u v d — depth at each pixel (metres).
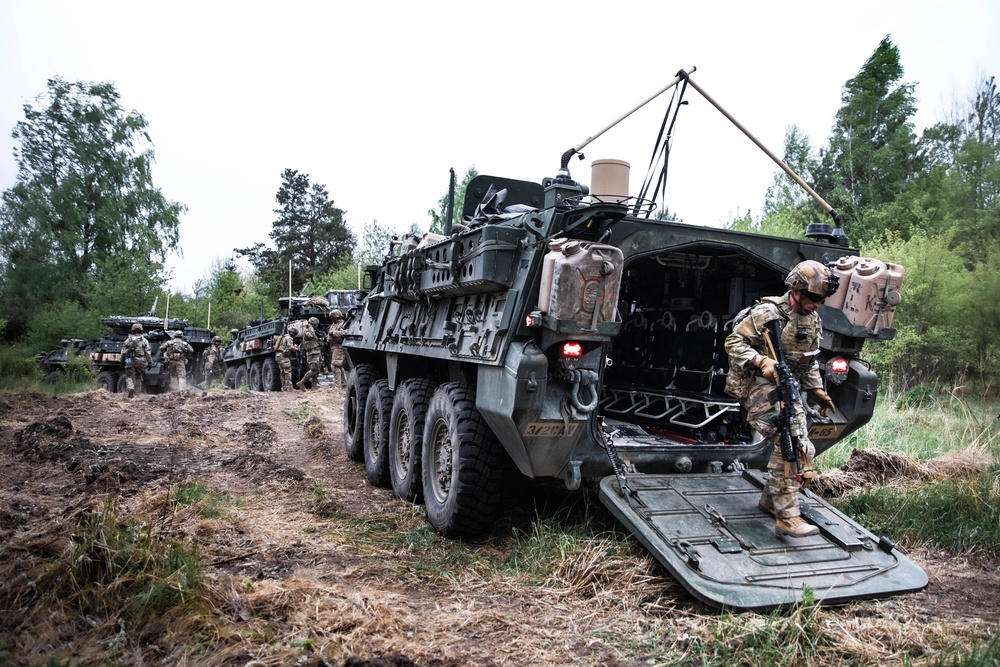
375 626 3.31
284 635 3.15
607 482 4.36
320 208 52.81
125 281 32.91
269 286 48.03
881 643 3.26
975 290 10.25
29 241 33.97
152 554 3.63
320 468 7.43
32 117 36.00
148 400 13.38
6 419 10.08
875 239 13.61
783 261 4.90
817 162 18.08
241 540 4.62
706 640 3.25
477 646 3.24
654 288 6.67
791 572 3.68
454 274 4.83
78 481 6.14
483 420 4.68
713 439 5.32
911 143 17.19
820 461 6.92
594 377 4.14
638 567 3.95
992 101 15.16
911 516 5.14
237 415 11.10
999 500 5.23
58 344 28.56
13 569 3.56
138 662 2.88
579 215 4.11
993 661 2.94
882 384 10.83
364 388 7.53
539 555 4.26
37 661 2.84
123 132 36.69
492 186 7.09
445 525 4.79
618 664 3.11
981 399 10.00
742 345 4.16
